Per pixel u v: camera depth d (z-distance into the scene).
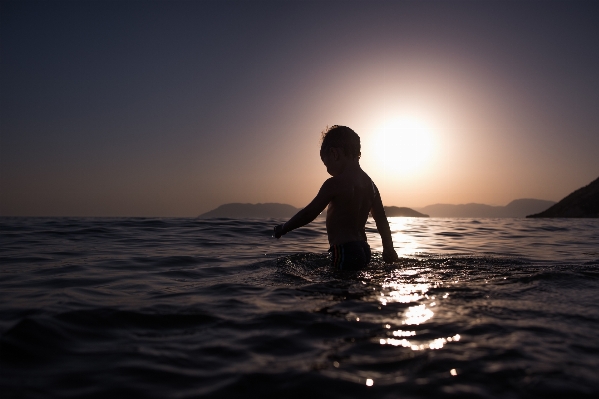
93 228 8.05
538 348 1.55
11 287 2.90
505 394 1.20
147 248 5.41
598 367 1.38
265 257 4.53
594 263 4.17
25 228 7.78
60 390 1.24
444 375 1.32
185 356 1.53
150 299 2.47
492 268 3.46
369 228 9.11
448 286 2.70
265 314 2.07
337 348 1.59
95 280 3.20
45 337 1.66
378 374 1.35
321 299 2.39
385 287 2.70
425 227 11.61
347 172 3.59
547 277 2.98
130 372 1.38
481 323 1.87
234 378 1.33
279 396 1.22
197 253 4.91
